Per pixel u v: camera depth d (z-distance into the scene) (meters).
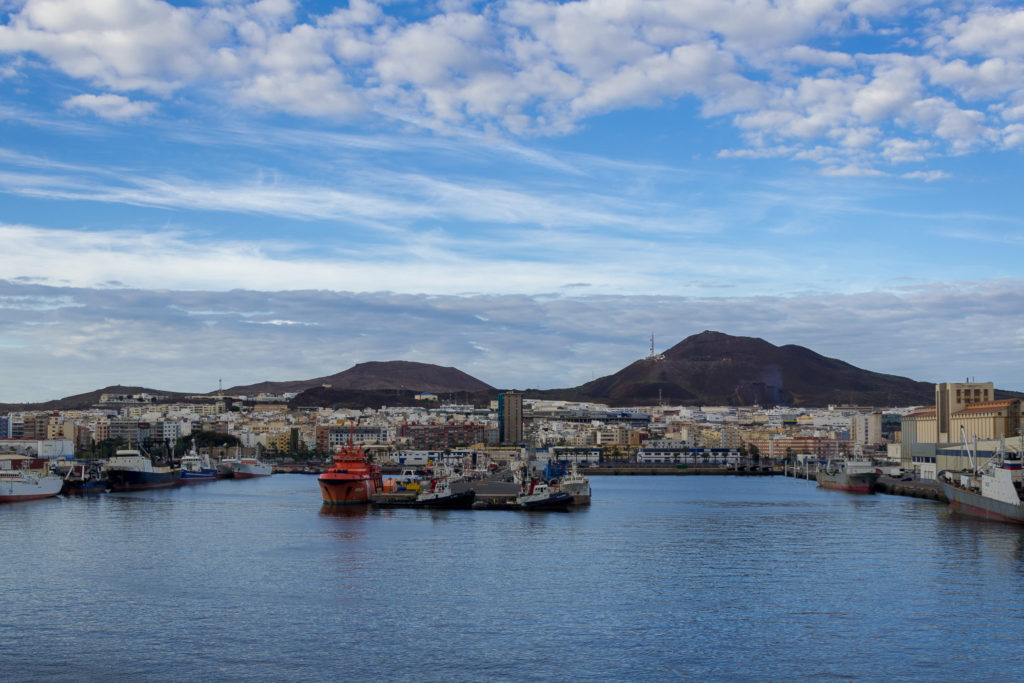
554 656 115.94
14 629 127.00
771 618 131.62
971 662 113.12
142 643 121.00
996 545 191.75
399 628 127.56
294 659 115.00
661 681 107.50
